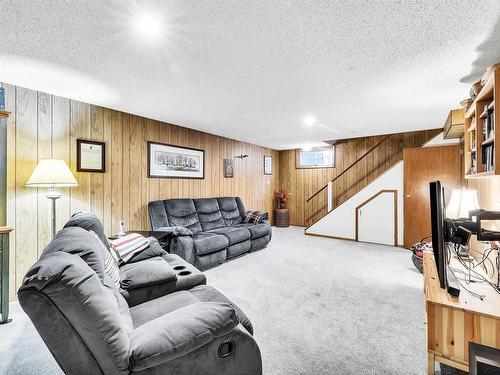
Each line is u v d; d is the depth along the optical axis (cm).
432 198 172
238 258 397
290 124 419
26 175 262
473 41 174
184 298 168
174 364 100
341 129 456
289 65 211
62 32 164
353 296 262
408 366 162
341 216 545
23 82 246
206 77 234
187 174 445
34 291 81
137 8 141
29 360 168
